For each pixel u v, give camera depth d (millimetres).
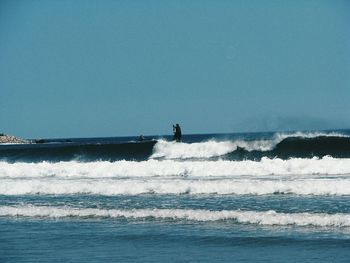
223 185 33750
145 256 20656
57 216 28484
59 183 37250
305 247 21094
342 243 21406
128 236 23766
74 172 45312
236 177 39531
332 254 20016
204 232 24047
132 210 28281
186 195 33062
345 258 19469
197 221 26281
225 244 22000
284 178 37750
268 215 25703
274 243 21844
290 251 20656
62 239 23516
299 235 22906
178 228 24984
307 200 29844
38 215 28812
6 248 22250
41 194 35656
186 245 22047
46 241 23219
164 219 26953
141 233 24250
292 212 26703
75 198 33375
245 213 26297
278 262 19359
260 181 34656
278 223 25000
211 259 20031
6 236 24328
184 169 42688
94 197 33500
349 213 25719
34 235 24391
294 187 32656
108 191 34969
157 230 24734
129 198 32625
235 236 23188
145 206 29703
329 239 22062
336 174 39969
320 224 24469
